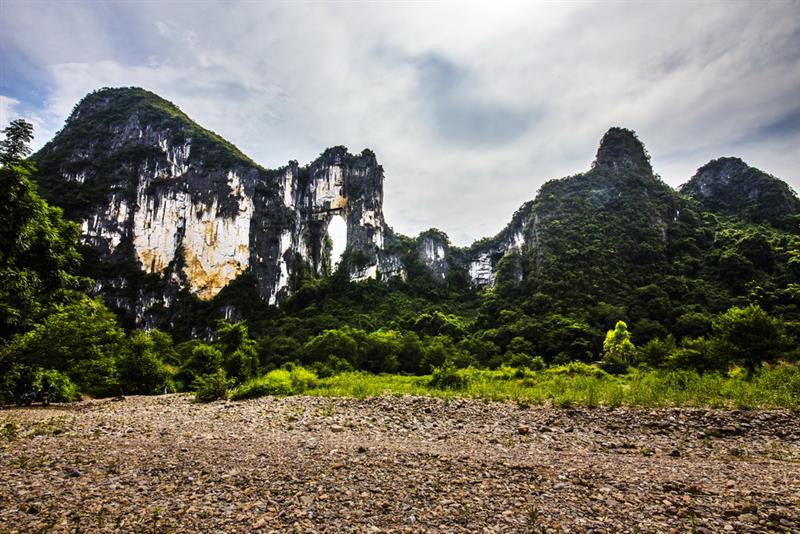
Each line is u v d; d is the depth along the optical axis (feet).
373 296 357.61
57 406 65.00
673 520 17.34
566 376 95.20
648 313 223.30
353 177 430.61
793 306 196.24
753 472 24.70
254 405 57.06
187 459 26.03
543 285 270.67
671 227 305.94
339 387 72.13
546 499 19.57
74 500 18.52
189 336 321.73
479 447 31.83
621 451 31.17
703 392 46.60
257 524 16.30
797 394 43.24
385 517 17.39
